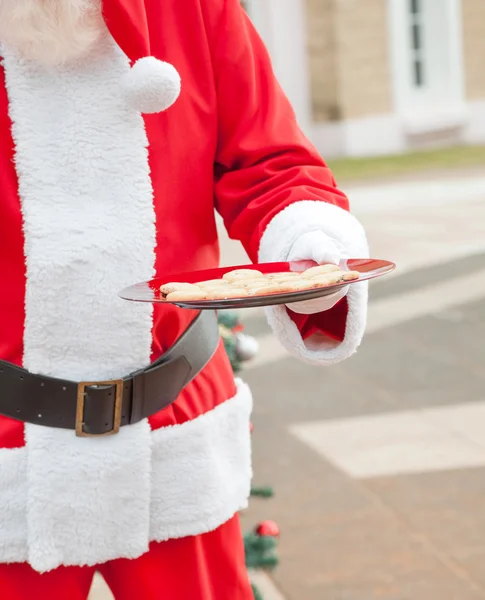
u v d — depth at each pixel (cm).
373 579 315
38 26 174
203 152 188
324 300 174
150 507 185
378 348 582
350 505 370
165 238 184
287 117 195
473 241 880
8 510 181
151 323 182
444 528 348
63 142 178
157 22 186
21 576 184
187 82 188
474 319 633
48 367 180
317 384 520
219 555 193
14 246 178
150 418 184
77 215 178
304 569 323
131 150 180
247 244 193
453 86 1770
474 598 302
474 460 406
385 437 438
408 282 743
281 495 381
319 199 188
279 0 1650
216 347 194
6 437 181
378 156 1677
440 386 507
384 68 1705
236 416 195
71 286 178
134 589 188
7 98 177
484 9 1762
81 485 180
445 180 1299
